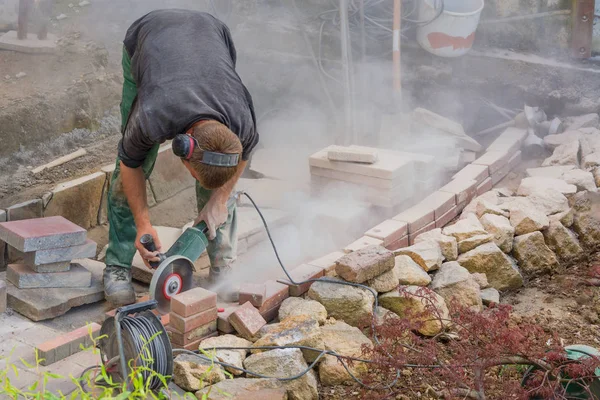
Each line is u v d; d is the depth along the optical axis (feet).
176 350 12.91
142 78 12.55
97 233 18.47
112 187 14.52
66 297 14.69
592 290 16.44
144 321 11.57
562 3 25.79
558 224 17.54
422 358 12.75
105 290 14.93
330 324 14.34
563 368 12.39
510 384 12.10
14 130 18.79
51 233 14.74
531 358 12.25
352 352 13.61
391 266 15.21
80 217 18.12
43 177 18.40
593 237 18.10
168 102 11.87
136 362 11.23
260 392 12.25
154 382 11.49
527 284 16.98
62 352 13.02
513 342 12.16
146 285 16.14
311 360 13.48
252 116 12.91
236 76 12.69
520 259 17.11
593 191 19.10
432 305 13.71
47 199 17.25
